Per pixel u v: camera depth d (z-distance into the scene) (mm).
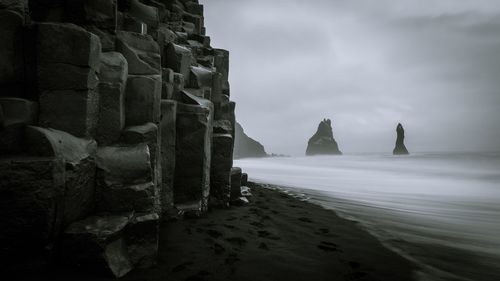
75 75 4652
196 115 7984
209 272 4703
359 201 14039
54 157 3908
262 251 5859
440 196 18156
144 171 5129
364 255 6152
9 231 3666
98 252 4031
